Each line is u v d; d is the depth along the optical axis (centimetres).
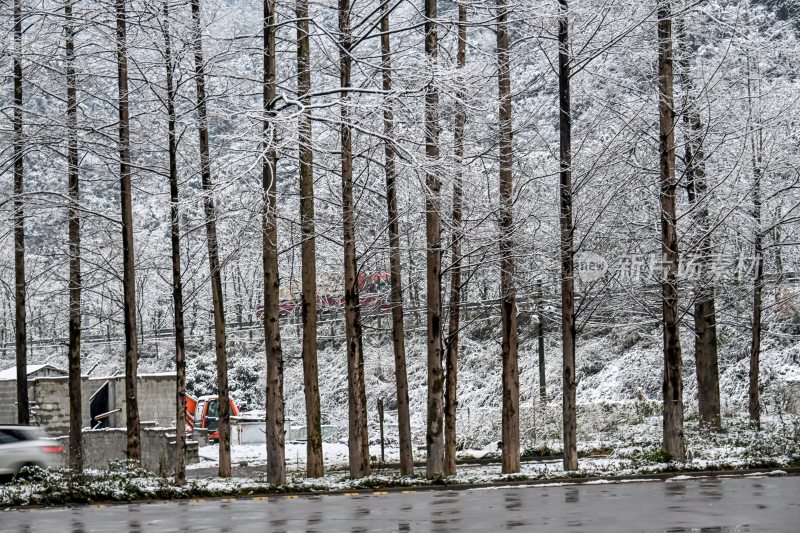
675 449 2400
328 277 4319
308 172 2398
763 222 3153
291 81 2667
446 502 1772
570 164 2388
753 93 3056
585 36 2414
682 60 2808
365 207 2675
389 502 1817
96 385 4194
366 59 2397
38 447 2581
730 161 3014
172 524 1539
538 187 2536
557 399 4934
